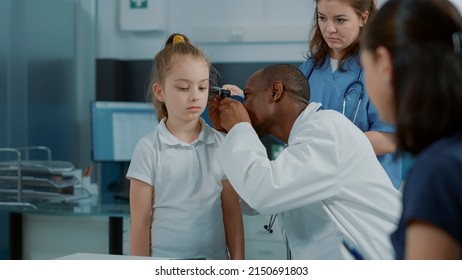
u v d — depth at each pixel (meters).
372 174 1.33
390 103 0.81
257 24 3.46
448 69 0.75
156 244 1.60
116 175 3.50
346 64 1.94
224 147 1.42
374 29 0.81
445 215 0.71
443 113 0.75
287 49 3.43
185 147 1.61
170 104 1.61
